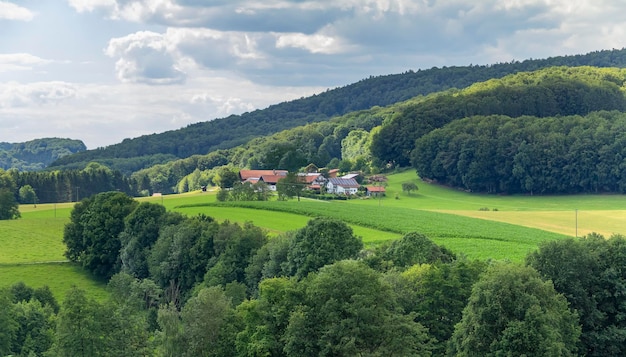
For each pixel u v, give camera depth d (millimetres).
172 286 118125
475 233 132250
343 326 61750
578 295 70875
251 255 110688
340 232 99625
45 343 83812
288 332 63688
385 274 77750
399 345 61500
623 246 73375
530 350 60625
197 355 67812
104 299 124875
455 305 71125
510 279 64250
